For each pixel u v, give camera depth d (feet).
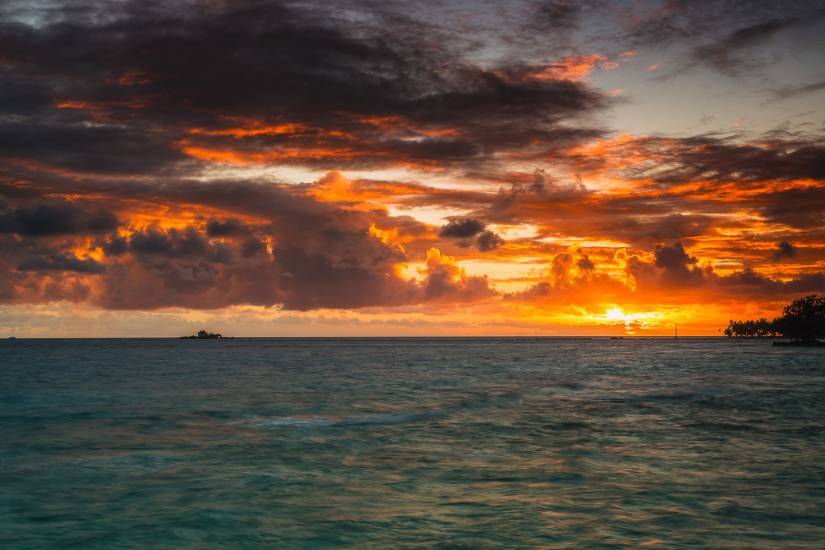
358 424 112.27
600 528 49.98
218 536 48.85
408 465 75.46
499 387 197.47
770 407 140.05
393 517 53.47
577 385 205.26
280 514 54.54
